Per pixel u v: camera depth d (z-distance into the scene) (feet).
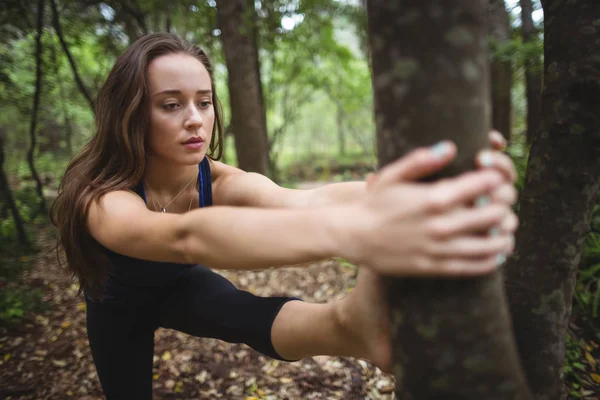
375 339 2.60
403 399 2.23
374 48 1.92
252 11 17.19
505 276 3.50
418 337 2.03
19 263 12.86
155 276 4.07
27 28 15.44
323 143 57.52
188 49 3.65
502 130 16.25
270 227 1.95
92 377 7.79
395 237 1.62
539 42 10.65
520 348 3.25
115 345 4.58
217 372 7.70
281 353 3.25
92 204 3.24
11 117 24.88
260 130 16.40
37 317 10.06
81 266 3.79
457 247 1.57
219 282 4.12
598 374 6.55
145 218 2.69
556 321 3.23
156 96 3.35
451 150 1.56
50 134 28.35
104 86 3.57
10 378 7.78
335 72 31.22
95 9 17.80
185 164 3.50
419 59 1.72
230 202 4.17
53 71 18.10
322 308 3.05
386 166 1.94
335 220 1.76
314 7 20.11
